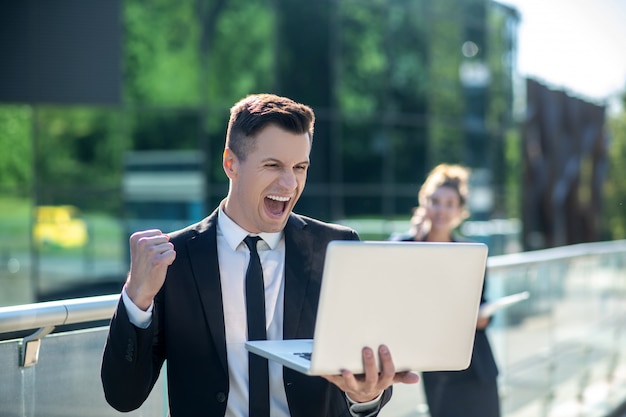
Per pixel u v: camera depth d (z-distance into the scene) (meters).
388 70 14.68
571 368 5.19
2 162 12.04
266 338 1.92
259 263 1.94
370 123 14.46
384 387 1.72
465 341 1.79
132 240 1.78
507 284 4.36
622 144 34.94
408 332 1.71
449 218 3.89
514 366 4.44
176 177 12.68
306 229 2.01
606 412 5.73
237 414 1.90
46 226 12.13
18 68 12.11
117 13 12.38
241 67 13.06
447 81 15.80
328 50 13.85
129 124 12.49
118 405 1.84
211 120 12.83
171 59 12.65
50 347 2.21
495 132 17.23
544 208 21.97
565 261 5.14
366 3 14.36
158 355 1.94
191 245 1.92
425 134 15.27
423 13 15.26
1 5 12.08
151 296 1.76
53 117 12.21
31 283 12.10
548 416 4.82
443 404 3.70
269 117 1.84
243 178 1.88
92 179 12.34
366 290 1.65
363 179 14.37
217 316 1.89
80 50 12.27
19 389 2.13
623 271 6.39
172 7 12.65
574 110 23.98
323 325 1.62
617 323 6.19
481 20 16.61
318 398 1.93
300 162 1.87
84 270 12.27
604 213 34.66
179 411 1.89
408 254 1.68
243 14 13.09
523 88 21.19
